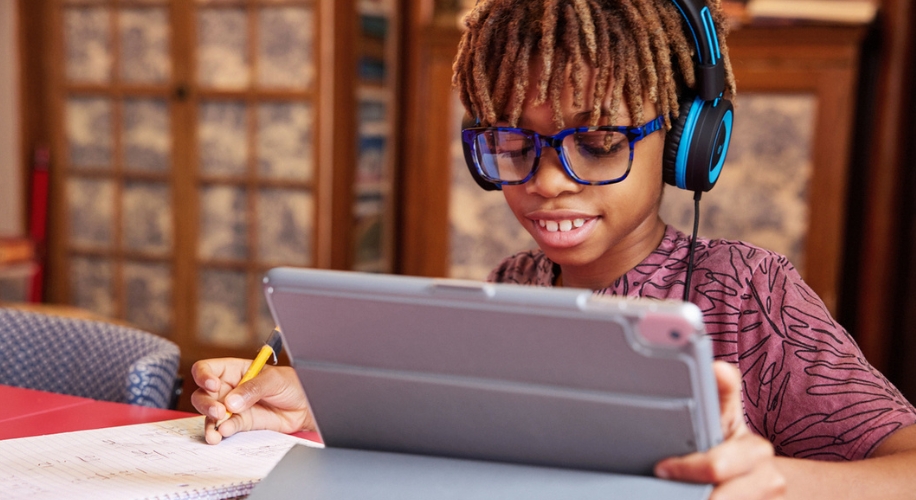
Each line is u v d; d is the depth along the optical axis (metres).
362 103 3.27
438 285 0.57
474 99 0.92
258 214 3.39
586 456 0.60
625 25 0.83
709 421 0.55
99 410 1.06
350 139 3.24
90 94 3.60
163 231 3.55
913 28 2.49
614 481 0.58
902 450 0.75
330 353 0.64
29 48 3.64
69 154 3.68
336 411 0.67
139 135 3.54
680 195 2.70
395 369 0.62
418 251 3.03
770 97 2.57
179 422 0.98
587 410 0.58
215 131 3.42
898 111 2.52
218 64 3.37
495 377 0.59
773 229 2.62
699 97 0.89
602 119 0.85
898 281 2.58
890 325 2.60
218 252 3.49
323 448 0.68
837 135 2.51
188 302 3.54
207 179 3.45
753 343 0.88
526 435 0.61
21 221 3.73
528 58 0.85
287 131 3.30
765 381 0.86
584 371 0.56
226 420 0.91
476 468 0.63
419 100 2.95
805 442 0.83
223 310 3.51
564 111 0.85
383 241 3.45
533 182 0.87
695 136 0.88
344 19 3.14
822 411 0.82
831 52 2.48
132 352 1.35
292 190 3.33
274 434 0.93
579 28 0.82
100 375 1.38
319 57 3.19
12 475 0.78
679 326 0.52
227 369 0.96
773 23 2.54
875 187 2.59
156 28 3.45
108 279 3.69
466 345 0.59
